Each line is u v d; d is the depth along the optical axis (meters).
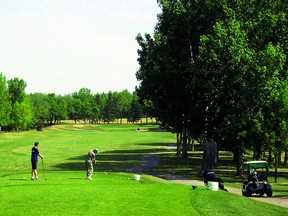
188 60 53.91
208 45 46.97
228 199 22.62
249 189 30.86
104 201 19.50
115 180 28.44
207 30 51.22
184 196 21.84
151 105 74.50
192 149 102.50
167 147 110.81
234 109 47.69
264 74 45.88
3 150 89.44
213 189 25.38
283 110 44.00
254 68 46.47
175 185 26.61
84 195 20.83
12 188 22.81
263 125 44.69
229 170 58.44
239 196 24.70
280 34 51.16
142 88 58.12
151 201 19.98
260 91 45.84
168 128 82.50
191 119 53.69
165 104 55.41
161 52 54.50
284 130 43.88
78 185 24.48
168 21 53.72
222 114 50.25
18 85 179.62
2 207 17.84
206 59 47.50
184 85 51.97
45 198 19.83
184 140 77.81
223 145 51.28
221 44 46.16
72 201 19.27
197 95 50.78
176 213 17.78
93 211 17.42
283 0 52.75
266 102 45.59
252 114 46.00
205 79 47.94
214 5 50.75
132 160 72.31
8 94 164.50
